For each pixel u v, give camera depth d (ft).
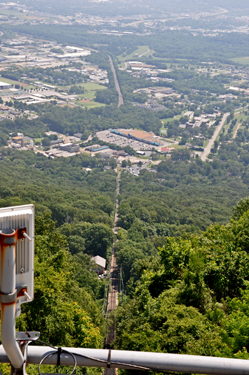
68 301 116.06
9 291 20.27
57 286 96.73
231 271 97.50
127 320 117.80
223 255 100.63
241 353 62.28
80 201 540.52
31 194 522.88
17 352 21.97
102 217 491.72
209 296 91.40
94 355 23.76
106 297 303.89
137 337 75.15
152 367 23.72
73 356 23.62
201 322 77.05
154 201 652.48
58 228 428.15
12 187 546.67
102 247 402.11
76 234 413.39
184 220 569.64
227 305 89.45
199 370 23.73
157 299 92.58
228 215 619.67
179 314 81.25
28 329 87.10
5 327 20.65
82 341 102.94
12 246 19.88
